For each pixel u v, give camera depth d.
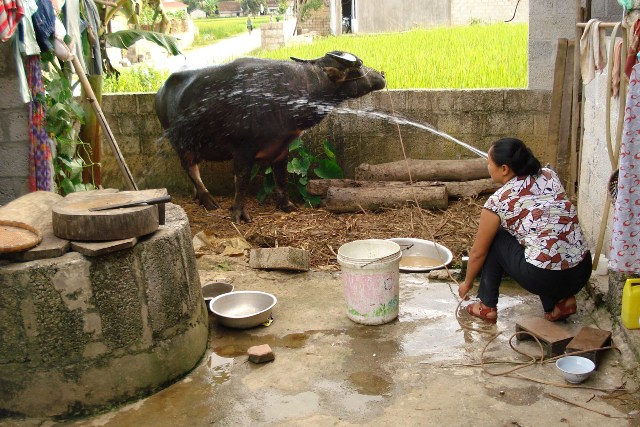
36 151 4.74
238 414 3.22
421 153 6.51
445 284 4.64
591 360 3.46
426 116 6.42
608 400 3.19
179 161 6.77
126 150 6.72
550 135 5.99
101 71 5.96
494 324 4.03
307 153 6.50
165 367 3.45
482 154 5.92
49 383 3.20
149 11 16.11
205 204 6.33
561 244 3.68
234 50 23.64
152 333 3.38
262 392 3.40
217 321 4.18
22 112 4.69
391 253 4.17
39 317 3.12
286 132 5.69
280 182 6.16
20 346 3.15
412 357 3.68
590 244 4.91
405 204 5.96
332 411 3.21
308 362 3.68
